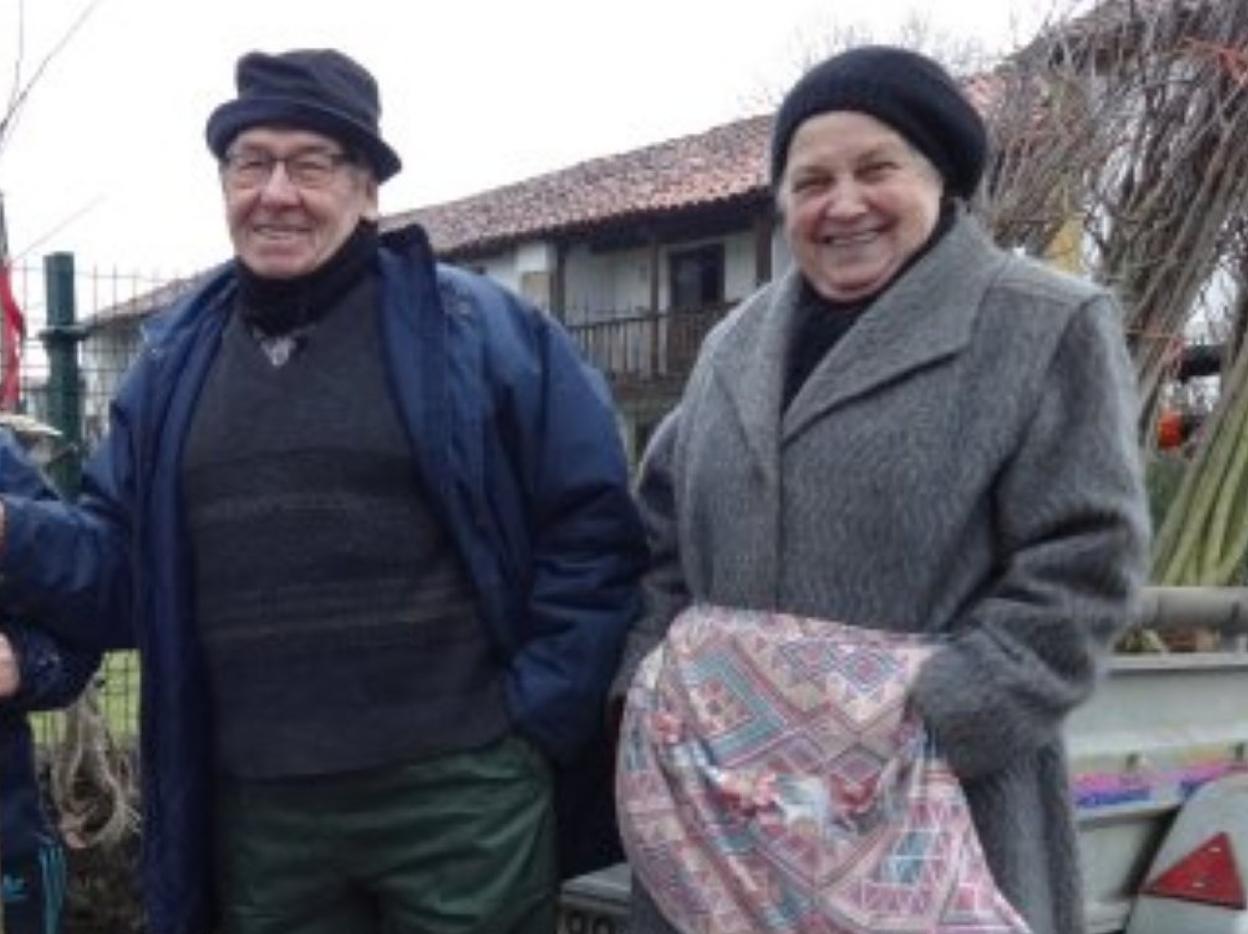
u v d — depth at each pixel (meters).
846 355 2.31
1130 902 3.28
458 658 2.63
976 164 2.38
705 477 2.46
